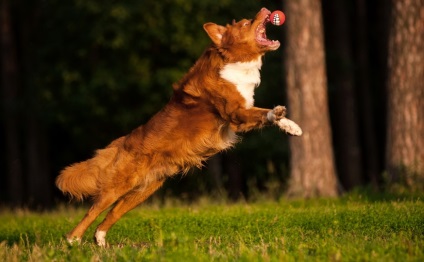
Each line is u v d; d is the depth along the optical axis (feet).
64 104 75.41
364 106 89.71
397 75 51.11
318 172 57.88
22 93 89.66
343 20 85.81
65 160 94.63
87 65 74.38
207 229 35.76
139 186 33.76
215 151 33.55
